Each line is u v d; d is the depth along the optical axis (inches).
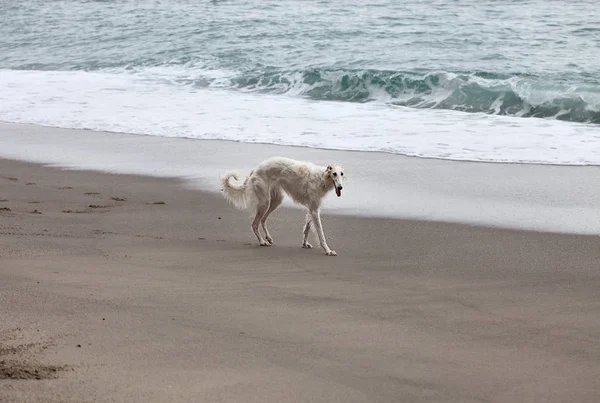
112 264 313.3
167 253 345.1
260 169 382.0
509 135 650.2
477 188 492.4
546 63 929.5
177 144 636.1
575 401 190.2
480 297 285.9
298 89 875.4
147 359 202.5
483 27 1211.9
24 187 503.8
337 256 356.2
